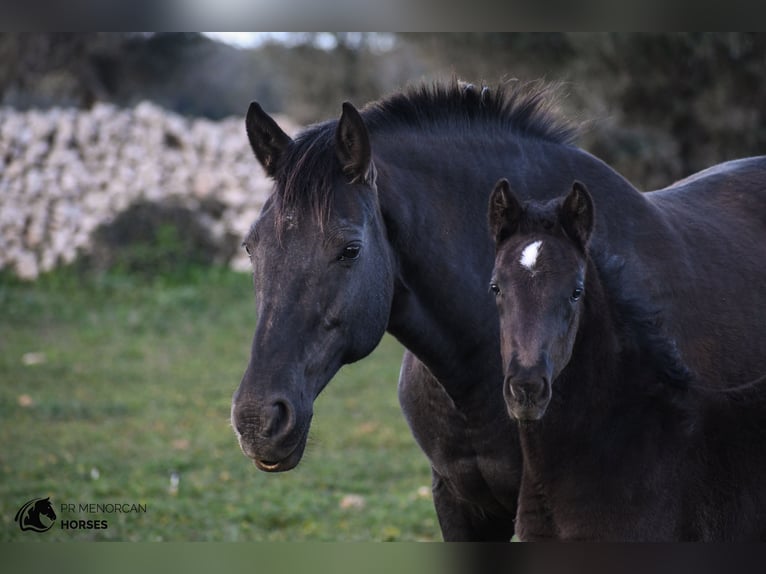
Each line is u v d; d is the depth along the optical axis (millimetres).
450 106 7598
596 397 6316
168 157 28906
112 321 24641
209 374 20453
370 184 6598
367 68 41594
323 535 11234
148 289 26750
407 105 7488
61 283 26875
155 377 20172
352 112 6398
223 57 59000
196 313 25359
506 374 5723
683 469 6246
